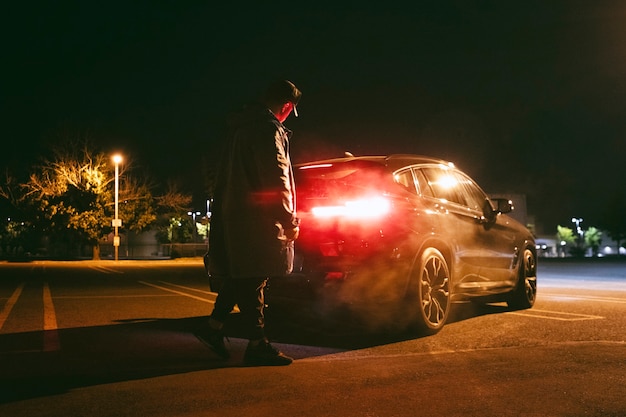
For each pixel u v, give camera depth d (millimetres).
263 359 4922
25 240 60156
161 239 62156
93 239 39406
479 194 8078
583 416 3688
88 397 4051
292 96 5051
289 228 4734
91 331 6602
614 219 57531
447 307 6758
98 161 38656
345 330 6754
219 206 5055
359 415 3717
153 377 4566
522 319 7484
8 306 8938
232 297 5027
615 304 9016
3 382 4410
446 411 3787
